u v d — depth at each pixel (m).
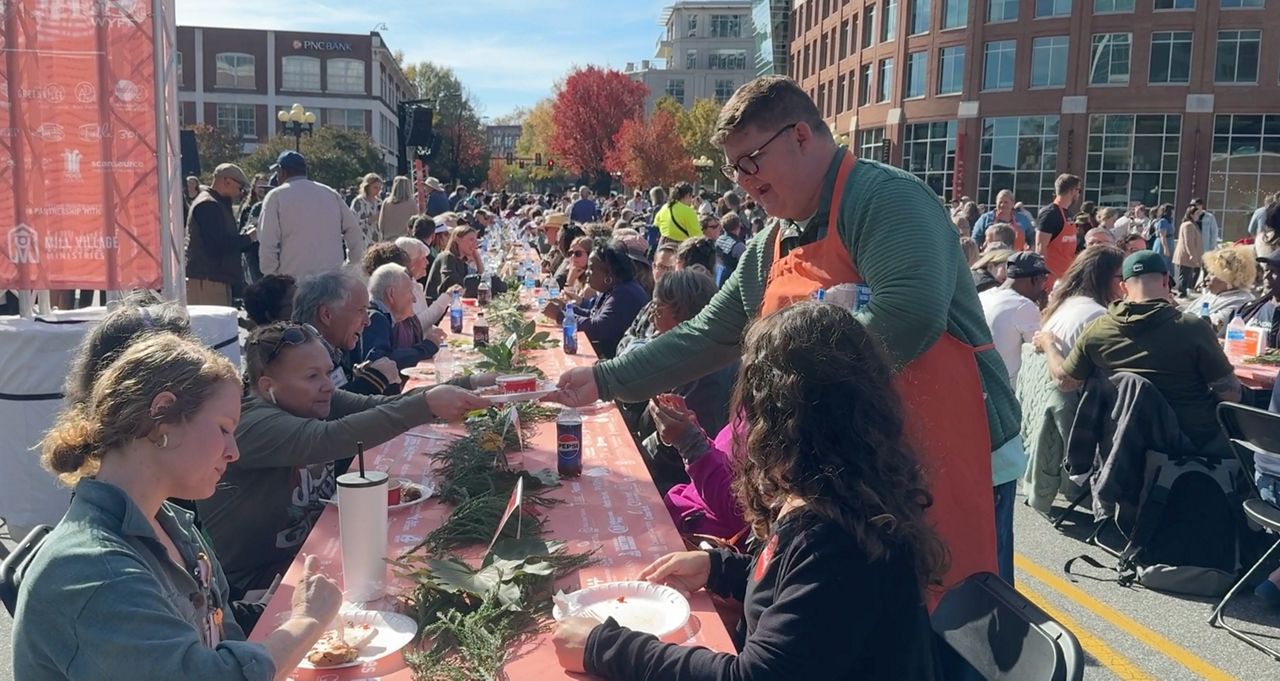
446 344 6.38
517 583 2.07
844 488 1.60
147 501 1.70
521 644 1.90
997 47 36.62
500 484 2.88
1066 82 35.00
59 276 4.94
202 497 1.77
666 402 3.07
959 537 2.38
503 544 2.32
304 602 1.85
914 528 1.62
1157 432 4.41
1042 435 5.13
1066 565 4.62
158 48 4.90
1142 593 4.37
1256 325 6.08
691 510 3.07
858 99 44.22
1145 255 4.69
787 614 1.56
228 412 1.75
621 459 3.33
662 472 3.93
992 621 1.76
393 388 4.34
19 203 4.84
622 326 6.53
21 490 4.45
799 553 1.59
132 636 1.50
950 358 2.41
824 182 2.45
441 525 2.52
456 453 3.02
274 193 7.97
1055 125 35.50
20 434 4.40
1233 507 4.32
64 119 4.83
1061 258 9.98
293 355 2.97
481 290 8.83
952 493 2.37
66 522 1.61
